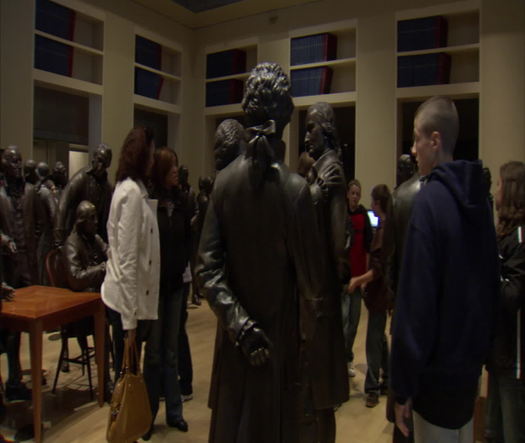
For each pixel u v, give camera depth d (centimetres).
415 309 127
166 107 777
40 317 262
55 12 603
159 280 260
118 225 241
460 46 586
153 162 270
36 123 647
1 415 281
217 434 150
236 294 149
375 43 639
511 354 206
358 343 468
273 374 146
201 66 810
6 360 405
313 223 147
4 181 433
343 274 212
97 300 309
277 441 146
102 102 666
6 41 550
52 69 602
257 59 753
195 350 439
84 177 386
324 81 686
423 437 138
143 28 725
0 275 227
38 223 455
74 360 344
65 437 277
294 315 154
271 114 145
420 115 155
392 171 630
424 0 606
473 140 838
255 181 142
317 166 217
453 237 130
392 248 199
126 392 229
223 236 150
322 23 684
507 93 562
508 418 212
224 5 720
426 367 134
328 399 208
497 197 221
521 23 554
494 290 139
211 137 823
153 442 274
